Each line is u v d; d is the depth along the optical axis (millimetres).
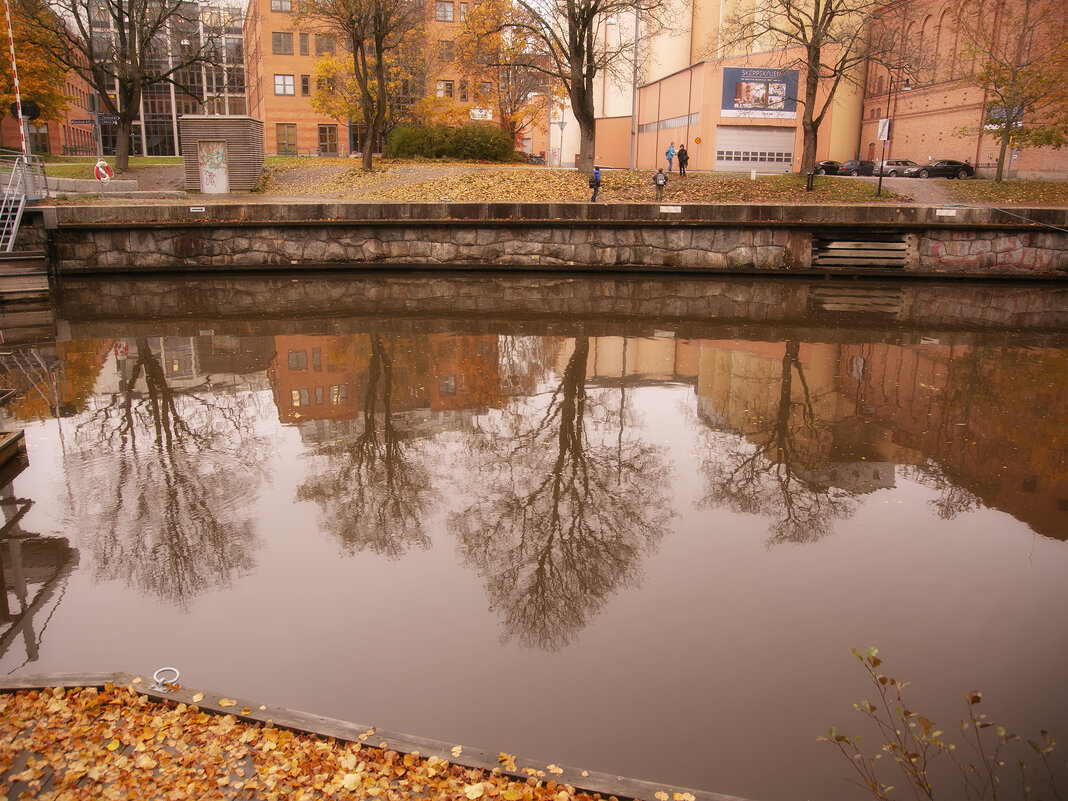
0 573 6809
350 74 52219
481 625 6078
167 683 4578
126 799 3666
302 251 25672
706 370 14062
